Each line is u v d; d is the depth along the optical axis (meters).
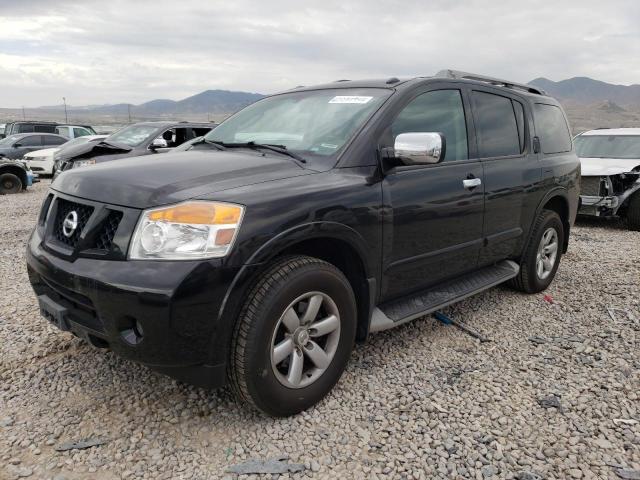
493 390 2.98
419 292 3.52
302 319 2.61
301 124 3.34
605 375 3.19
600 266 5.89
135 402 2.78
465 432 2.57
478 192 3.66
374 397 2.88
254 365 2.38
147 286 2.17
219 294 2.26
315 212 2.56
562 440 2.52
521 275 4.63
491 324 4.03
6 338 3.56
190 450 2.40
